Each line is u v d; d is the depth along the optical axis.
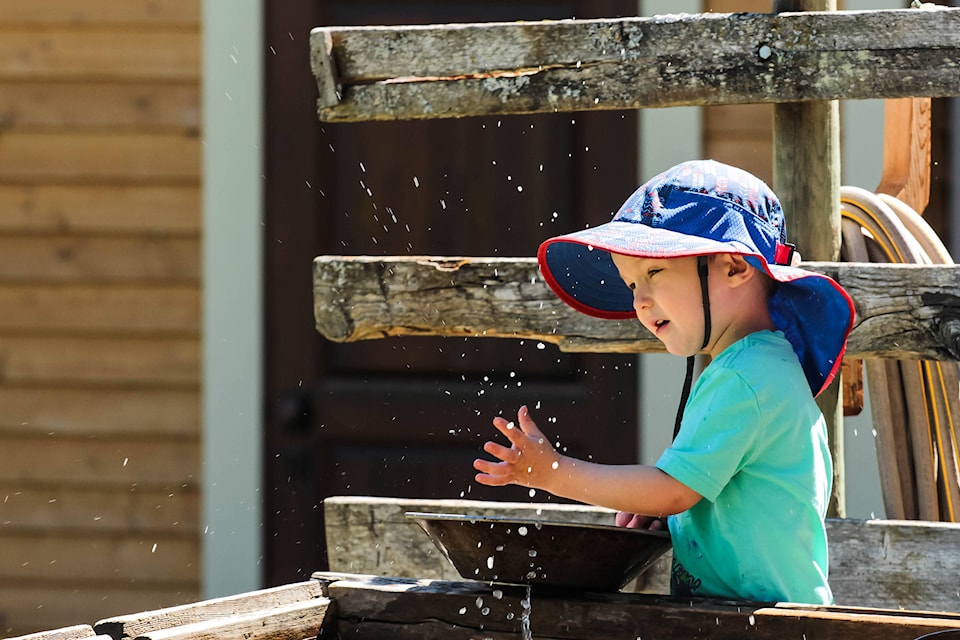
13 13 16.59
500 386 16.27
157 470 16.72
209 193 16.30
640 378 15.89
